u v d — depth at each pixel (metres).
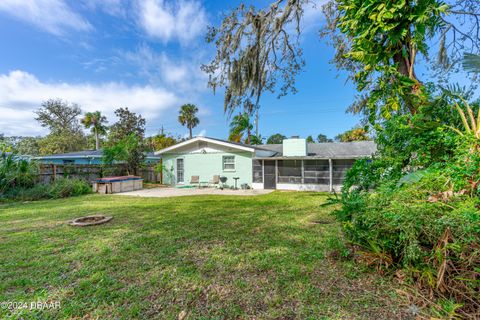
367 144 13.98
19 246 3.64
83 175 12.12
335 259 2.99
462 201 2.13
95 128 28.19
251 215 5.77
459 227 1.87
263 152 13.76
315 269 2.76
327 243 3.62
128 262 3.04
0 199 8.20
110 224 4.96
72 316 1.97
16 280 2.57
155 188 13.36
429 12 2.88
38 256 3.25
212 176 13.85
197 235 4.16
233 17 5.89
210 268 2.85
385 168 3.32
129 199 8.70
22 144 25.02
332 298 2.17
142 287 2.43
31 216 5.80
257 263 2.96
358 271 2.63
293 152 12.72
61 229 4.59
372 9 3.05
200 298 2.23
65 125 30.39
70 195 9.77
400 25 3.05
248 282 2.50
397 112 3.58
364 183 3.31
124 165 14.64
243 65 5.97
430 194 2.38
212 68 6.39
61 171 11.03
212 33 6.21
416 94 3.26
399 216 2.16
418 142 3.05
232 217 5.56
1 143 10.48
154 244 3.72
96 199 8.75
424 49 3.44
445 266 1.93
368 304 2.05
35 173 9.77
